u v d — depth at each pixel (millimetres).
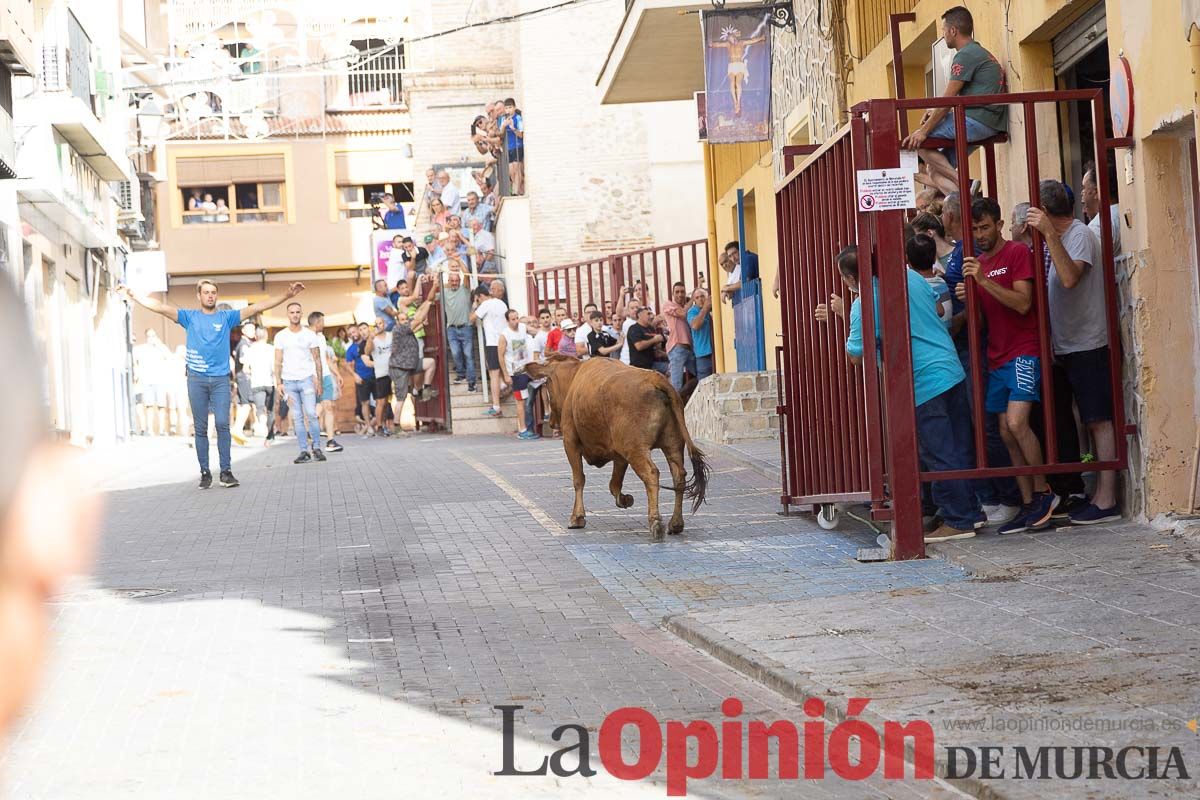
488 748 5555
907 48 13969
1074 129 11078
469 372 26781
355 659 7383
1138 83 9156
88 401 29906
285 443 26125
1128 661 6062
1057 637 6609
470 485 15422
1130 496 9398
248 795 4969
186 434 33500
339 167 46062
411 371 27156
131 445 29062
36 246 25656
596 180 31016
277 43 44531
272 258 45312
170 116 41750
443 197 35438
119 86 31844
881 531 10344
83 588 9961
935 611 7453
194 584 9992
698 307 21078
